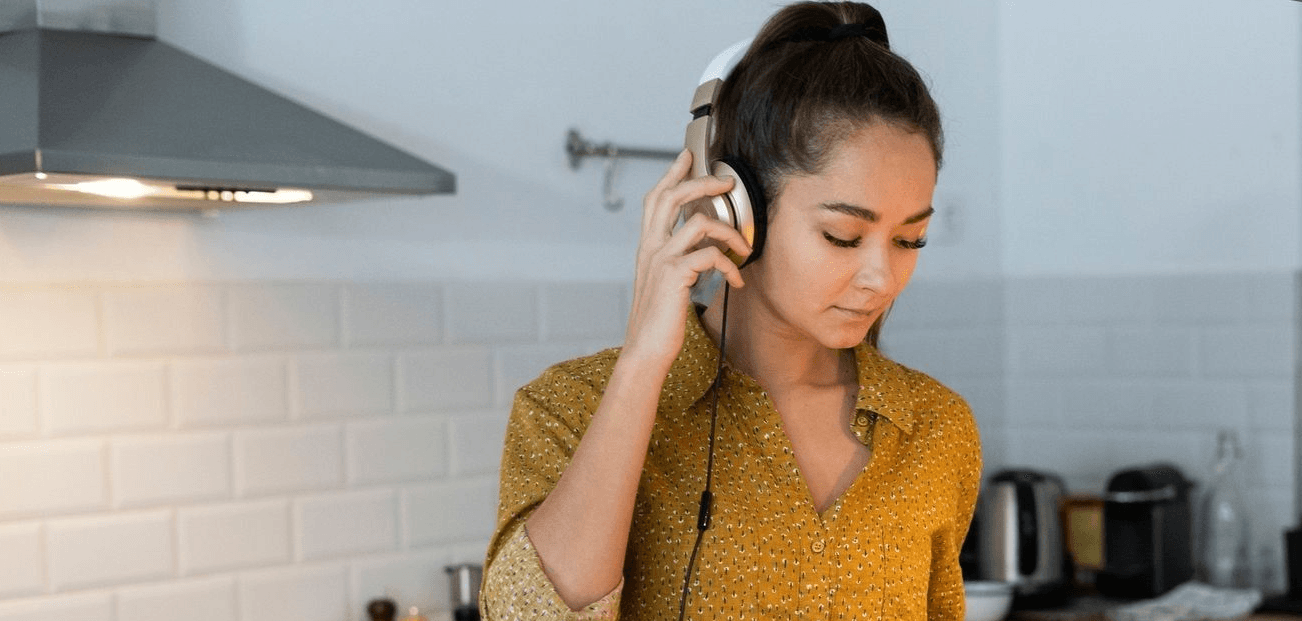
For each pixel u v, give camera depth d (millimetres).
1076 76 3334
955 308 3367
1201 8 3146
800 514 1232
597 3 2781
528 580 1112
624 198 2846
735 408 1259
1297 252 3043
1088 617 2836
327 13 2453
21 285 2203
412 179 1987
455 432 2639
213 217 2371
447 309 2619
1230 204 3125
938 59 3309
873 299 1164
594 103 2783
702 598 1209
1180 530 3016
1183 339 3199
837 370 1353
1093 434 3336
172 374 2340
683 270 1120
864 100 1140
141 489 2312
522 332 2711
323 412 2490
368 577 2545
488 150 2648
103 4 2068
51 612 2234
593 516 1113
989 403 3436
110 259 2281
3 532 2197
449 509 2637
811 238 1151
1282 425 3064
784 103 1154
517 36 2678
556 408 1256
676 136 2908
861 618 1251
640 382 1120
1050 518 2941
